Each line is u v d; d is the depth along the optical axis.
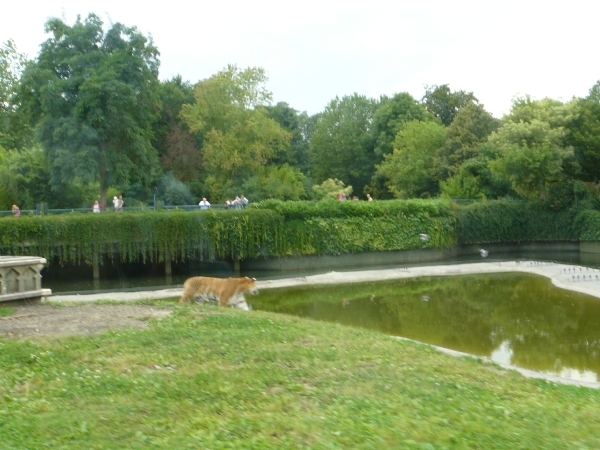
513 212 54.38
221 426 6.59
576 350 19.00
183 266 44.72
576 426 6.92
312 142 81.19
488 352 18.78
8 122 58.91
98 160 44.84
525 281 35.19
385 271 39.56
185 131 62.47
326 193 61.72
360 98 81.94
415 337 20.86
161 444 6.07
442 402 7.77
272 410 7.21
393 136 75.75
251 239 42.44
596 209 52.94
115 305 14.16
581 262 46.47
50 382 8.14
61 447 6.03
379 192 74.50
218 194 55.78
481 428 6.59
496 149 55.09
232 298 16.91
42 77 43.84
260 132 56.59
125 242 38.78
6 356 9.07
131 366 8.86
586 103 54.91
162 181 56.69
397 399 7.77
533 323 23.41
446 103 84.44
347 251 46.06
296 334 11.45
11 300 13.66
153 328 11.13
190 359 9.33
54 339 10.18
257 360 9.43
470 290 32.31
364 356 10.10
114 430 6.52
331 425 6.57
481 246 54.50
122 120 44.47
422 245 48.94
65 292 32.53
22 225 36.12
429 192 66.94
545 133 53.00
